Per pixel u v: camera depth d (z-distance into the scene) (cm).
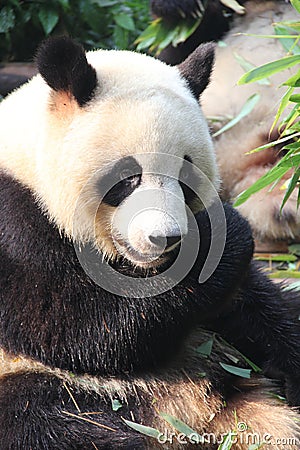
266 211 1320
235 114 1385
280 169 902
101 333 853
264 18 1441
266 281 980
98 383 875
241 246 912
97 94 827
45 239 850
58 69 827
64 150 823
